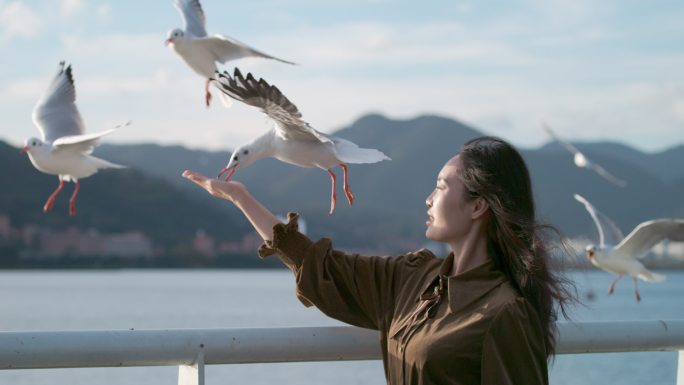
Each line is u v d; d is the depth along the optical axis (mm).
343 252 3146
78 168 7496
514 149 2949
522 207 2893
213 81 3463
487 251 2949
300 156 4121
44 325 40844
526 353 2693
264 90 3506
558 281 2910
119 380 17625
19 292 74750
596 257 8836
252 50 6453
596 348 3195
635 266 8797
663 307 50781
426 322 2834
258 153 4129
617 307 50656
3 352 2490
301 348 2887
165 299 65562
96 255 112188
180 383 2822
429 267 3043
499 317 2701
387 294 3057
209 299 66062
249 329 2820
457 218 2949
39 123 7625
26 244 108438
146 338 2656
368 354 3035
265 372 18438
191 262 115062
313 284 3055
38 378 17641
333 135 4301
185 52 6570
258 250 3133
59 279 108000
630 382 15938
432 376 2756
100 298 65562
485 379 2678
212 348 2732
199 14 7105
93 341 2588
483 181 2871
